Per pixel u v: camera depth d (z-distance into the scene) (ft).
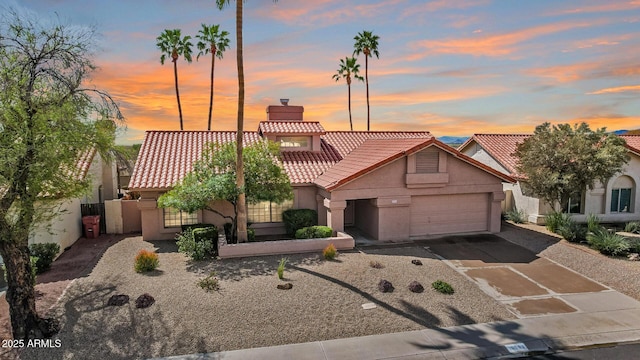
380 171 63.21
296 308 38.42
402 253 57.00
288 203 70.28
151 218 65.00
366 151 75.41
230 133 84.58
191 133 82.48
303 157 79.82
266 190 60.03
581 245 60.03
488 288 44.78
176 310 37.63
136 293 41.47
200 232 55.57
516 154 75.61
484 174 68.64
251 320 36.11
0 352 31.01
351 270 48.44
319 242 56.80
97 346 31.89
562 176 64.34
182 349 31.73
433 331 35.04
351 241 58.39
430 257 55.47
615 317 37.88
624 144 65.82
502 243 63.31
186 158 72.64
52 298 40.60
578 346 33.14
